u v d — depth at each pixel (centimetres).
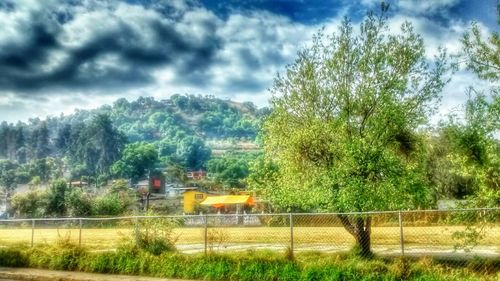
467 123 1606
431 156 2361
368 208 1656
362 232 1670
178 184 14438
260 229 2670
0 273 1602
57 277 1525
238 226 2816
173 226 1730
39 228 3753
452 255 1616
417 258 1498
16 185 19062
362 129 1756
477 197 1555
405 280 1279
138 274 1546
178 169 16100
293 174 1772
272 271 1399
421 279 1271
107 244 2127
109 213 5956
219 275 1446
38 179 17300
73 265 1642
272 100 1838
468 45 1630
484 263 1420
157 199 9138
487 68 1612
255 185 1897
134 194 8819
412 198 1730
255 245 2020
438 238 2103
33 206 6450
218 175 17250
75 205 5969
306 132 1719
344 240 2152
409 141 1788
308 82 1788
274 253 1531
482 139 1559
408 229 2405
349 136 1755
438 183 2822
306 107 1806
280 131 1828
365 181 1653
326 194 1689
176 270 1508
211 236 1808
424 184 1789
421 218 2428
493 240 1952
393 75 1731
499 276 1265
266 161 1877
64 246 1747
